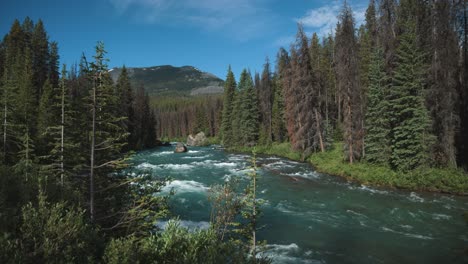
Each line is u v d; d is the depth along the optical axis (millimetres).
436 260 10750
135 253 5281
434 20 24391
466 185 19391
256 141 54312
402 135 22859
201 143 74125
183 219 14602
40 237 4527
